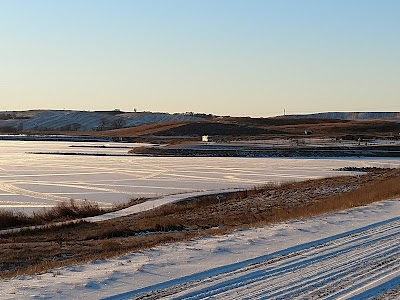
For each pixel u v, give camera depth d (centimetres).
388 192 3262
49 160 9119
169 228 2658
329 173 6391
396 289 1016
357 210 2405
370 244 1534
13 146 14400
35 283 1129
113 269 1255
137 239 2116
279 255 1397
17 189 5056
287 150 9994
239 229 1938
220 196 4128
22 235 2622
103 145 14912
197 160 8969
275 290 1009
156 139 17212
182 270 1230
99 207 3841
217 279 1123
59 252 1966
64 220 3244
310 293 984
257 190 4369
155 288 1062
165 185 5325
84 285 1089
